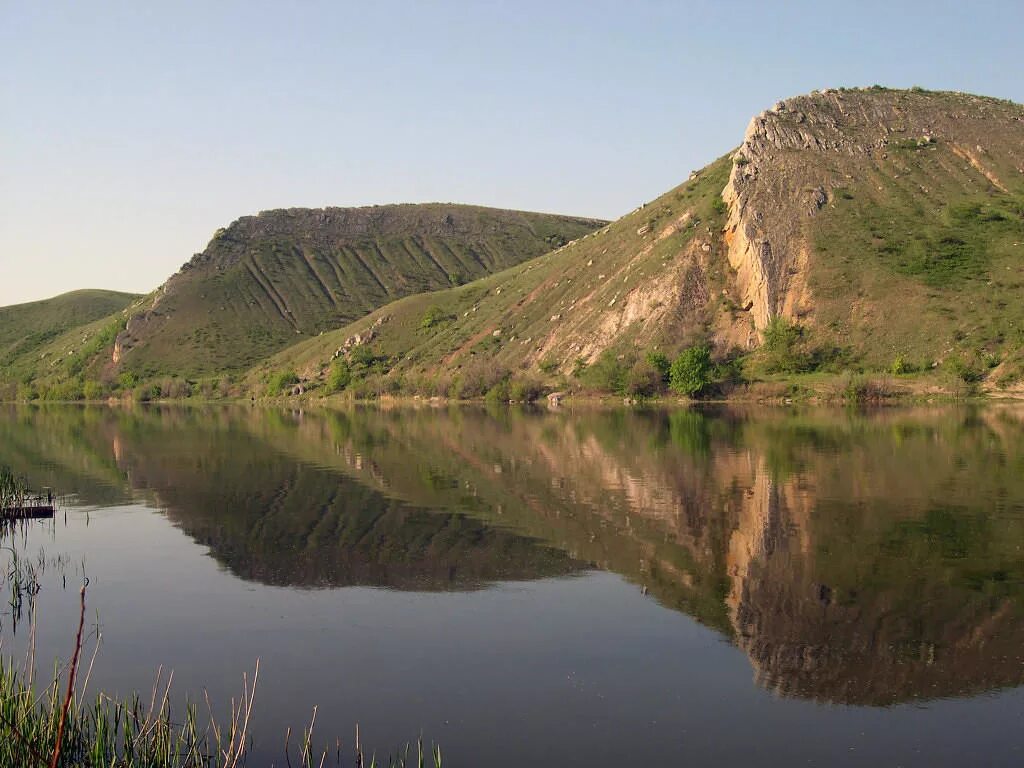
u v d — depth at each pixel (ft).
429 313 519.60
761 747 44.01
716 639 58.65
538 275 505.25
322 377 501.97
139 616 66.03
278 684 52.75
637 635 59.62
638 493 113.80
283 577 76.43
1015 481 116.57
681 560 78.74
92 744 42.75
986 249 360.89
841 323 342.03
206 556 84.58
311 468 149.38
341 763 42.80
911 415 242.37
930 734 45.14
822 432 194.59
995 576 71.56
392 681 52.80
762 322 360.89
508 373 404.16
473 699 50.01
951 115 463.01
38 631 62.90
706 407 304.71
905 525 90.63
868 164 425.28
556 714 47.93
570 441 188.24
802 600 66.39
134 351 643.04
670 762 42.63
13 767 38.09
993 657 54.65
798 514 97.50
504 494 115.44
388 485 126.41
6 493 112.27
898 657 55.16
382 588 72.33
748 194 403.95
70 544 91.09
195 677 54.08
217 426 272.51
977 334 312.29
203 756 43.80
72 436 233.55
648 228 452.35
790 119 453.17
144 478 140.77
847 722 46.55
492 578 74.49
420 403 405.18
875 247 371.15
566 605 66.44
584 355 393.09
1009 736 44.75
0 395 615.98
